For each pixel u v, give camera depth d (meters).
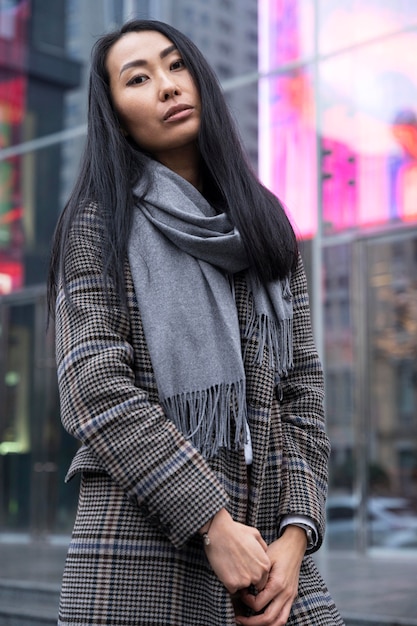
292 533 1.53
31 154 11.12
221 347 1.56
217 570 1.42
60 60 10.77
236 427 1.53
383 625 5.02
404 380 9.51
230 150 1.72
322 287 8.83
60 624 1.55
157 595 1.48
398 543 9.32
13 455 11.61
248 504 1.54
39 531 11.30
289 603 1.48
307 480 1.59
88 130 1.75
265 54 9.05
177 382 1.54
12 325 11.60
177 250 1.62
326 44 8.79
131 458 1.44
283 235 1.69
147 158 1.71
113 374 1.48
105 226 1.62
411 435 9.55
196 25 9.32
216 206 1.76
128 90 1.74
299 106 8.85
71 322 1.55
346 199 8.66
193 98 1.74
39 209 11.10
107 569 1.50
